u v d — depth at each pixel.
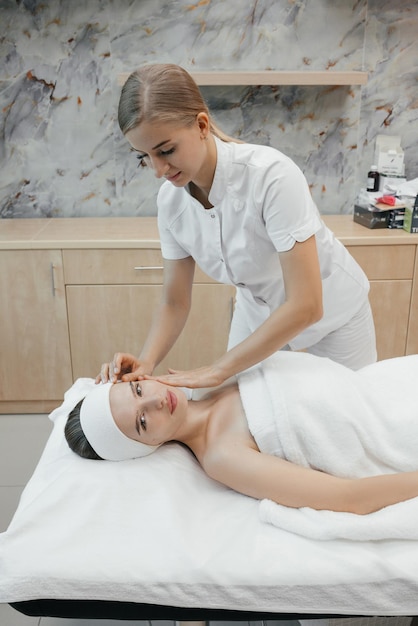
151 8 2.87
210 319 2.84
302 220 1.45
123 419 1.50
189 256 1.80
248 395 1.58
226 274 1.73
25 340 2.88
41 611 1.35
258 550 1.34
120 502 1.42
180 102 1.28
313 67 2.97
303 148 3.08
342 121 3.05
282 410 1.50
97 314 2.83
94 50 2.92
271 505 1.42
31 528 1.39
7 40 2.90
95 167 3.10
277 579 1.30
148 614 1.36
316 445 1.50
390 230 2.84
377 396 1.58
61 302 2.82
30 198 3.15
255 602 1.31
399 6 2.89
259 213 1.52
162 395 1.52
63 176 3.11
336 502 1.40
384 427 1.54
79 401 1.71
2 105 2.99
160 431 1.53
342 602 1.31
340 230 2.84
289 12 2.88
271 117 3.03
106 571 1.32
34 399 2.99
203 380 1.52
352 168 3.12
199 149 1.36
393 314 2.84
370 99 3.02
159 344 1.77
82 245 2.72
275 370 1.60
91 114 3.02
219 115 3.02
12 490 2.46
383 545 1.36
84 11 2.86
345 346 2.01
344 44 2.94
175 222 1.68
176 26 2.89
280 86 2.98
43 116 3.02
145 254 2.74
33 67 2.94
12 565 1.33
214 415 1.61
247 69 2.96
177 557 1.33
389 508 1.37
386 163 2.99
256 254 1.62
